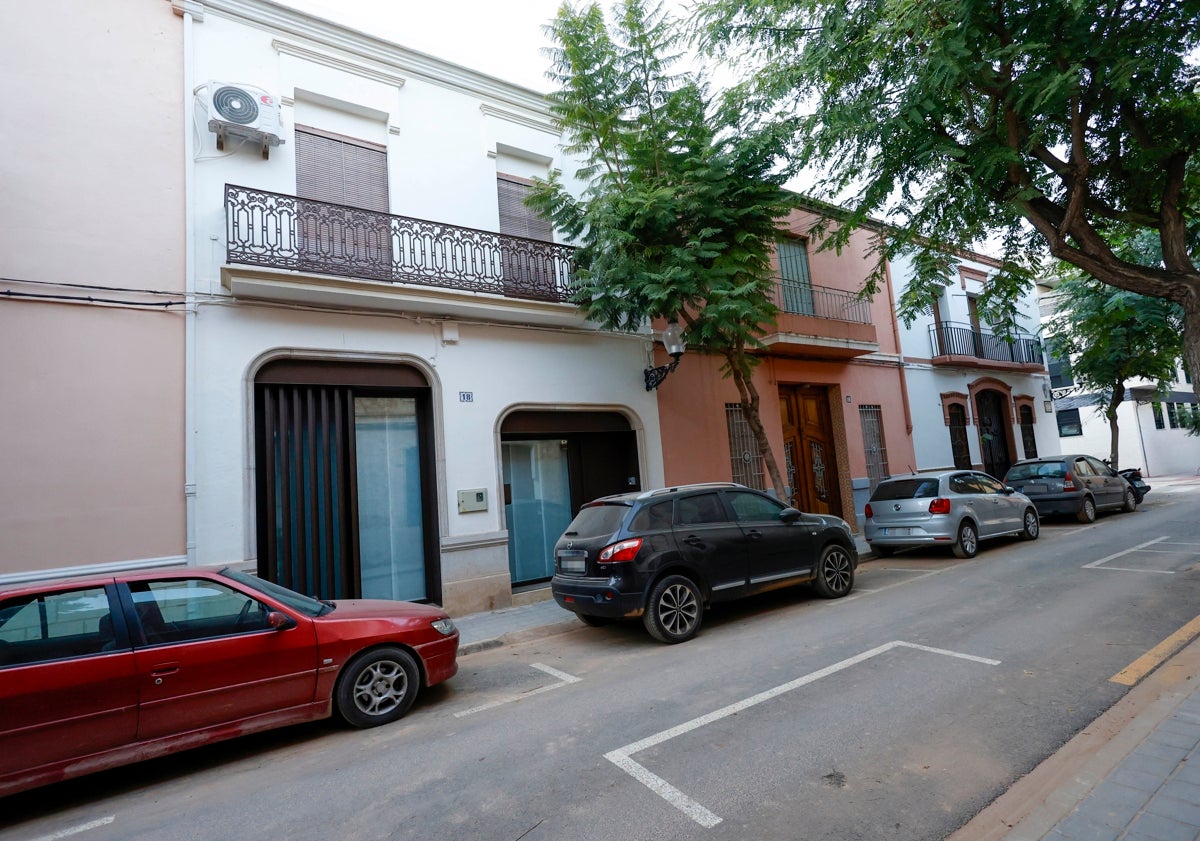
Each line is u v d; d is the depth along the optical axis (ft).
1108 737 12.03
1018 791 10.46
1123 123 25.20
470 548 28.76
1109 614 20.59
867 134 26.02
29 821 12.31
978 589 25.77
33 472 20.57
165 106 24.18
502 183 33.17
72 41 22.88
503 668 20.68
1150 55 22.08
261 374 25.29
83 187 22.34
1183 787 9.71
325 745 15.06
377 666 16.34
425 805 11.68
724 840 9.81
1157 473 88.89
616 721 14.93
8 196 21.21
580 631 25.32
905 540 34.30
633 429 35.60
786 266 45.52
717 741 13.35
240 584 15.56
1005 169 25.11
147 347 22.71
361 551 27.63
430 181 30.27
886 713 14.14
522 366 31.50
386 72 29.63
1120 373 53.67
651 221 29.12
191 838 11.18
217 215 24.67
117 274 22.49
